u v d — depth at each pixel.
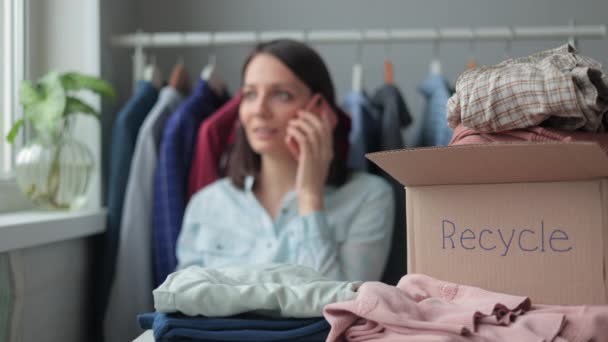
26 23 1.55
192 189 1.56
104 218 1.52
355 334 0.61
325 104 1.45
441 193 0.69
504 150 0.57
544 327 0.58
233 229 1.41
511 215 0.66
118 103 1.74
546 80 0.62
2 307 1.10
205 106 1.64
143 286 1.50
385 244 1.41
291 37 1.69
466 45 1.99
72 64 1.59
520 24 1.98
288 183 1.45
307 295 0.67
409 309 0.61
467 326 0.58
